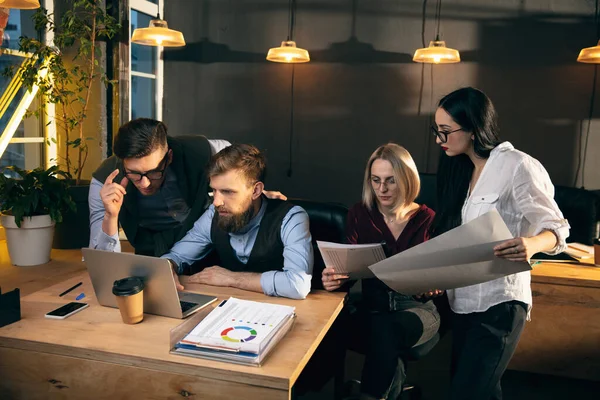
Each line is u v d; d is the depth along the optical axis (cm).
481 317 192
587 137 472
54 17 371
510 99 486
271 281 198
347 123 523
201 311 167
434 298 232
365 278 220
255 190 204
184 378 145
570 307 281
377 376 212
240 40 533
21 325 168
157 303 175
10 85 339
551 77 475
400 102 510
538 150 484
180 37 394
